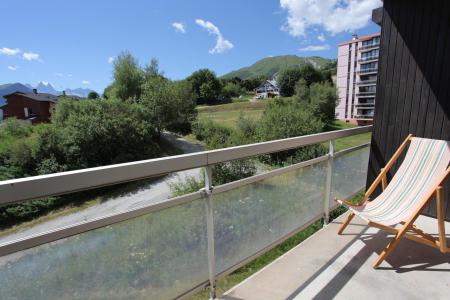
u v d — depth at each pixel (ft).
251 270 8.20
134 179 3.33
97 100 57.31
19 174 44.55
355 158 9.48
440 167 6.54
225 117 101.86
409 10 8.09
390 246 5.91
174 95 73.46
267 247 6.08
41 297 2.87
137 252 3.66
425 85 8.02
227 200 4.93
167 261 4.06
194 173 28.22
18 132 51.80
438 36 7.65
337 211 10.06
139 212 3.57
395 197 6.90
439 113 7.83
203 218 4.51
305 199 7.10
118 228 3.42
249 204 5.42
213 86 181.57
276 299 5.01
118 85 83.87
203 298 6.09
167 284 4.13
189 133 79.36
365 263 6.14
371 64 106.01
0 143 45.57
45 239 2.78
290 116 39.83
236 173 22.94
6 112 122.52
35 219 36.04
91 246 3.20
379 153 9.28
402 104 8.56
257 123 48.06
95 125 50.29
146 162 3.42
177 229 4.12
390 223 6.03
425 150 7.02
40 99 121.39
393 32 8.48
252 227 5.59
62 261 2.98
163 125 70.74
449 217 8.11
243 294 5.13
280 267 6.00
